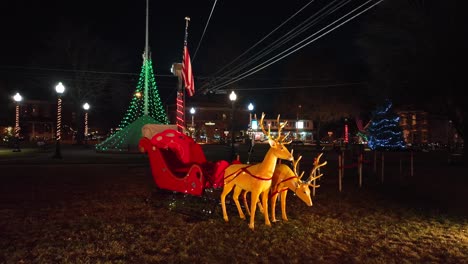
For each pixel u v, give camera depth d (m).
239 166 8.95
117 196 12.32
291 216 9.86
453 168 24.94
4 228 8.33
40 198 11.93
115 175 18.23
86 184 15.08
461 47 22.83
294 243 7.54
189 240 7.58
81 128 52.47
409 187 15.80
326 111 49.38
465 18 22.84
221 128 76.00
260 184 8.45
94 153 34.19
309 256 6.83
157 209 10.38
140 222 8.92
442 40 23.23
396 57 25.39
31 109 70.81
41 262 6.32
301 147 57.41
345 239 7.91
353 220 9.54
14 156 30.09
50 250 6.88
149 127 20.38
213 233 8.09
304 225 8.93
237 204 9.39
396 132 50.47
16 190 13.50
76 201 11.44
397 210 10.90
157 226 8.61
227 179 9.09
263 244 7.41
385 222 9.40
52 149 41.81
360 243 7.65
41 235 7.83
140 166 22.72
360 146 26.20
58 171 19.97
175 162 11.16
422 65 24.23
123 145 35.19
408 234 8.35
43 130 72.94
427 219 9.82
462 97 25.05
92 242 7.38
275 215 9.94
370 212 10.56
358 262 6.58
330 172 21.47
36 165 23.22
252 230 8.36
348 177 19.11
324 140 80.06
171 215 9.68
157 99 38.22
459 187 15.92
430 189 15.29
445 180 18.31
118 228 8.38
